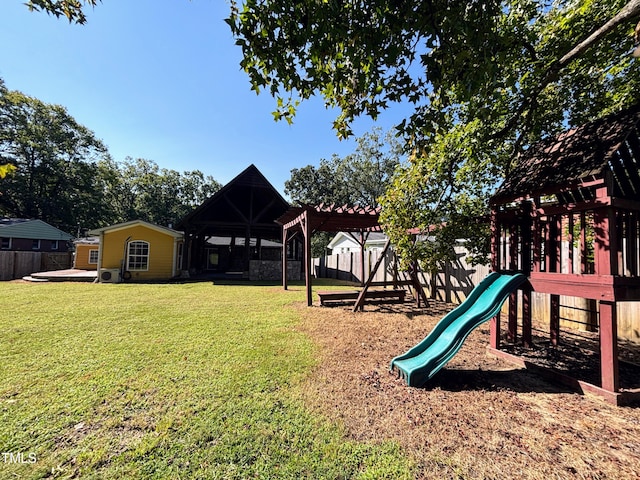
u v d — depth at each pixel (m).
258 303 7.45
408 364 3.02
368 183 29.36
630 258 2.85
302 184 31.44
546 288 3.20
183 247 15.21
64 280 12.52
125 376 2.95
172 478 1.63
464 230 4.99
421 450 1.88
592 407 2.45
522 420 2.24
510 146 5.03
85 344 3.98
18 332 4.56
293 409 2.37
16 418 2.19
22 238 20.56
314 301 7.81
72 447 1.88
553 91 4.68
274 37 2.52
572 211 3.00
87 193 28.20
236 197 16.95
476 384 2.90
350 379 2.96
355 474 1.67
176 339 4.24
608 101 4.48
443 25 2.47
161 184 37.34
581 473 1.67
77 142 27.22
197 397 2.54
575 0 3.68
